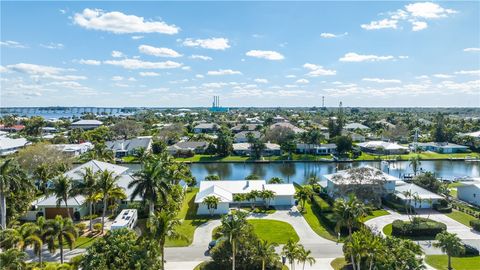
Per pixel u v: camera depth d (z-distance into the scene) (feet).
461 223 236.63
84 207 249.34
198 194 275.18
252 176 346.33
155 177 195.52
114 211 253.24
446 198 287.07
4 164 200.95
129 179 276.21
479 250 190.19
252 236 164.25
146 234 143.54
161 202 202.18
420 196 269.23
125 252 131.13
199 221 242.17
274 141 619.67
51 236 155.74
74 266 136.26
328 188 300.20
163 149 523.70
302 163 510.99
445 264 171.83
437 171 450.30
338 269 166.91
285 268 169.99
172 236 143.54
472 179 323.98
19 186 206.08
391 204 270.87
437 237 169.48
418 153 572.92
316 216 252.21
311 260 159.22
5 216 200.64
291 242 157.28
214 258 162.50
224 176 421.59
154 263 133.59
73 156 421.59
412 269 137.08
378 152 565.53
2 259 126.21
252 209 268.82
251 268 159.53
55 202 236.84
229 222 148.25
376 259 140.77
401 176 415.03
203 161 511.40
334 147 567.18
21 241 149.69
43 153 341.00
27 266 134.72
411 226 213.05
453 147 581.12
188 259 180.55
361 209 168.55
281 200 282.56
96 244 135.64
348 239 162.81
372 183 253.85
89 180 215.51
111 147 547.08
